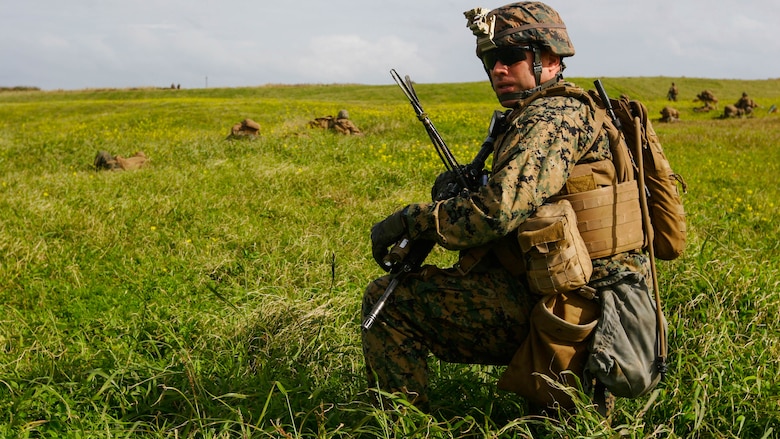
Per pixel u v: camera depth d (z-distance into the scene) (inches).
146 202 292.2
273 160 426.3
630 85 2196.1
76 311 182.5
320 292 186.1
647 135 102.2
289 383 123.5
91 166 440.1
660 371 97.7
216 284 204.7
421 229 95.6
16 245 225.6
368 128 695.1
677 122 1159.0
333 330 151.3
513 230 97.1
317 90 2031.3
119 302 190.7
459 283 99.7
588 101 97.1
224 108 1059.9
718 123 1089.4
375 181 356.2
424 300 100.9
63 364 137.5
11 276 203.2
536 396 96.7
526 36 101.0
